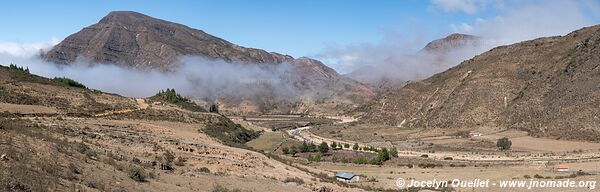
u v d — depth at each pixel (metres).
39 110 75.06
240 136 114.25
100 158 36.53
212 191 34.06
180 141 63.94
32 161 28.11
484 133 154.25
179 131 82.69
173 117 100.31
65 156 32.69
